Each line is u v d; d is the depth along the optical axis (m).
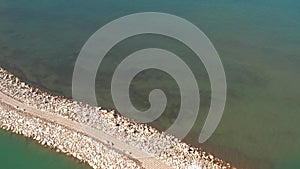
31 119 48.25
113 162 42.38
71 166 42.69
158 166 41.91
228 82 57.94
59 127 46.81
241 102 53.84
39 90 54.44
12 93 53.16
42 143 45.47
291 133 48.84
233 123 49.88
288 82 58.53
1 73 57.81
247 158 44.53
